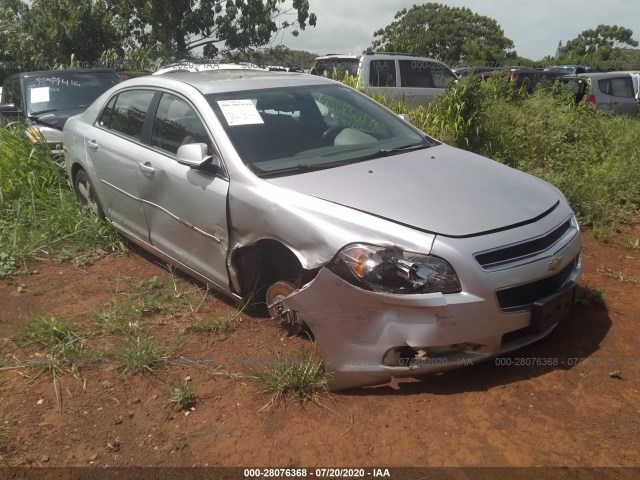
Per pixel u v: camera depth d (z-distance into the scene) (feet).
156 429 10.18
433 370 10.34
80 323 13.62
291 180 12.03
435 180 12.15
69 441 9.99
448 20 149.48
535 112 29.73
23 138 22.82
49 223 18.67
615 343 12.17
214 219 12.89
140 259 17.34
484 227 10.46
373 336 10.19
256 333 12.85
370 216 10.67
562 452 9.28
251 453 9.53
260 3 64.90
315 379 10.89
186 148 12.87
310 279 11.24
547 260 10.69
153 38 66.59
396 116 16.08
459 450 9.39
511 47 152.56
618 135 28.71
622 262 16.49
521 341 10.83
